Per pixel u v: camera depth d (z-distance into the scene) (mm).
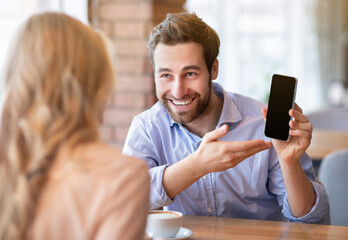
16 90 748
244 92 6480
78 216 725
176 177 1329
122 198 730
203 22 1430
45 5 3152
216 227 1348
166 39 1376
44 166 740
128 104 2980
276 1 6426
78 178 732
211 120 1559
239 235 1271
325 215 1459
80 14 3090
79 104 756
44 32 758
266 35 6453
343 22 6516
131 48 2941
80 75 761
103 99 808
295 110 1342
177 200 1545
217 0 6320
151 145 1571
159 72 1410
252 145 1231
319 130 3641
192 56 1374
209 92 1450
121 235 721
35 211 732
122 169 749
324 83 6562
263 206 1562
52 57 746
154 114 1592
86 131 768
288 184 1402
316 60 6531
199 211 1543
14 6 3123
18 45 768
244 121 1564
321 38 6516
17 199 720
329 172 2109
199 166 1290
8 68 775
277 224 1376
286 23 6449
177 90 1390
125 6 2934
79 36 771
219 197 1530
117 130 3010
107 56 815
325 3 6477
